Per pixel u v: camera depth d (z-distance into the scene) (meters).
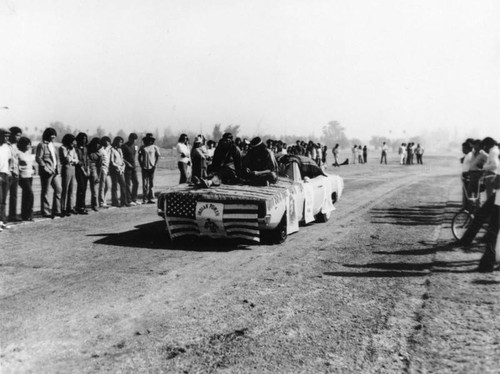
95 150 12.94
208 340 4.56
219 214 8.13
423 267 7.22
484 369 3.99
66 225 10.59
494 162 9.84
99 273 6.77
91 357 4.18
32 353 4.24
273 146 18.12
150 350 4.33
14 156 10.60
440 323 5.00
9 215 11.05
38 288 6.07
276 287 6.22
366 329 4.85
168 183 20.94
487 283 6.41
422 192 18.81
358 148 45.38
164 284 6.29
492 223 6.94
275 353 4.29
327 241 9.16
